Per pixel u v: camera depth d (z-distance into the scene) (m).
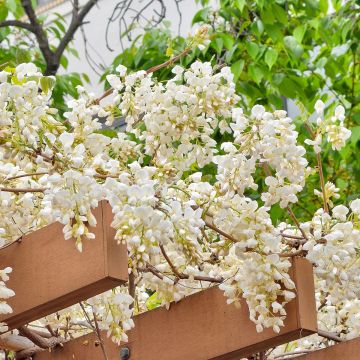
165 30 5.34
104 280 2.04
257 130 2.16
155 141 2.40
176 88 2.39
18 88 2.08
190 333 2.43
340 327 2.77
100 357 2.62
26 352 2.71
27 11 5.53
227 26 5.27
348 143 4.87
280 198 2.17
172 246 2.36
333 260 2.12
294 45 5.00
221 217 2.13
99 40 6.86
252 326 2.30
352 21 5.29
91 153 2.38
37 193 2.28
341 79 5.56
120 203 1.90
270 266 2.11
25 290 2.23
